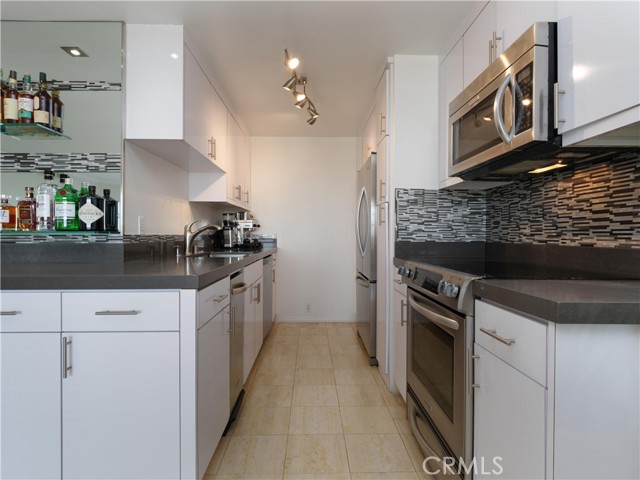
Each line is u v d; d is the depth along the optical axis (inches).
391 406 78.5
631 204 46.5
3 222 66.2
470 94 59.8
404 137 85.4
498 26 57.0
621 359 29.9
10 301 45.3
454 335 47.0
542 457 30.8
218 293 57.4
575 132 40.7
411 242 86.3
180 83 71.2
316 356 110.2
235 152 119.4
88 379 45.8
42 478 45.7
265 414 74.7
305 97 93.5
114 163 70.0
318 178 153.5
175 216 96.7
